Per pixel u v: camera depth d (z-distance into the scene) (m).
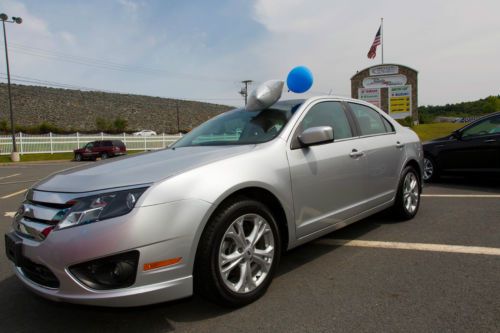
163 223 2.33
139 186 2.39
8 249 2.73
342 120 3.96
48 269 2.34
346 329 2.39
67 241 2.26
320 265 3.47
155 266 2.31
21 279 2.59
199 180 2.52
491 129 7.12
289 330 2.41
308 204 3.24
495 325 2.36
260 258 2.84
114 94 95.00
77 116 75.94
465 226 4.50
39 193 2.63
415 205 4.98
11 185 10.98
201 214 2.45
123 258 2.26
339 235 4.37
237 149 3.01
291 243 3.13
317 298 2.82
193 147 3.49
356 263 3.48
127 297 2.25
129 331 2.52
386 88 23.94
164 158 2.98
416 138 5.12
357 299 2.78
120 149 28.70
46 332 2.57
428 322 2.42
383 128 4.60
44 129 60.84
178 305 2.81
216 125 3.88
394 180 4.48
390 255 3.65
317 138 3.15
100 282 2.28
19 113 71.06
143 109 88.00
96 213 2.29
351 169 3.72
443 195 6.46
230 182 2.62
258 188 2.85
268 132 3.34
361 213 3.91
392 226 4.64
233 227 2.66
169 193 2.39
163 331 2.48
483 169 7.11
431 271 3.22
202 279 2.52
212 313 2.68
